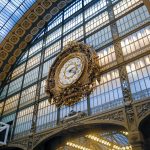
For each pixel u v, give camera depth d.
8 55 23.98
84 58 13.91
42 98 16.20
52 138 13.84
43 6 22.03
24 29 23.31
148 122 9.70
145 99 9.76
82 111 12.45
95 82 12.75
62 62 15.37
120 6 14.73
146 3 11.84
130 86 10.98
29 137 14.72
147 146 9.48
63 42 18.03
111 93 11.70
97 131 11.88
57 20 21.20
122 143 13.39
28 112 16.89
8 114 19.05
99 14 15.95
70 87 13.68
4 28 22.84
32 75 19.41
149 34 11.82
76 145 14.42
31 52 22.06
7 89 21.89
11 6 21.97
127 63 11.85
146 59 11.16
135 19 13.11
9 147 16.19
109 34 14.15
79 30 16.92
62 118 13.44
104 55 13.45
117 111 10.51
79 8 18.91
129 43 12.52
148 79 10.52
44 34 21.73
